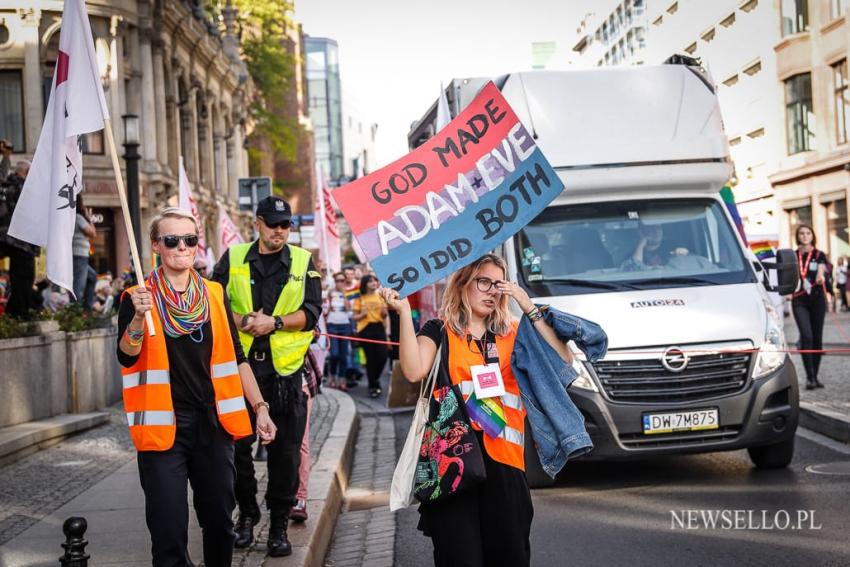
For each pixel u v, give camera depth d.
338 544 7.53
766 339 8.89
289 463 6.40
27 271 12.94
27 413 11.62
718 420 8.66
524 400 4.76
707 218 9.92
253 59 58.31
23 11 33.19
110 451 10.58
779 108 40.72
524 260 9.53
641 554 6.64
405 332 4.83
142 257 34.53
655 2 52.69
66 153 6.32
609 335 8.73
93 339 13.95
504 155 5.32
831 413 10.95
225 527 5.00
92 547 6.43
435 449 4.66
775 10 40.25
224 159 49.31
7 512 7.63
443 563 4.65
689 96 10.35
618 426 8.58
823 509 7.50
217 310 5.02
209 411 4.92
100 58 34.00
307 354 6.77
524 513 4.71
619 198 9.97
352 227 5.09
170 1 37.22
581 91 10.23
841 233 37.66
